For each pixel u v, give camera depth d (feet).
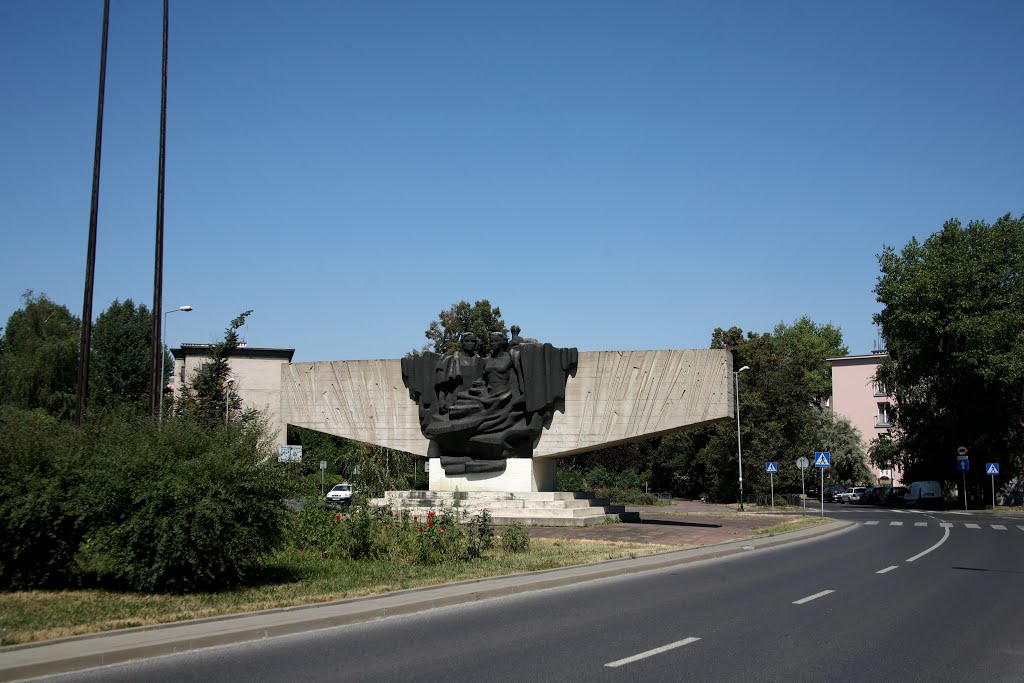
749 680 30.63
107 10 90.12
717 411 105.19
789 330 365.20
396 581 54.24
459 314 228.63
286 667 32.37
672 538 93.91
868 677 31.22
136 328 270.87
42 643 34.17
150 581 47.19
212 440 51.80
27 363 191.93
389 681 30.22
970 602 49.93
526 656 34.50
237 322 130.82
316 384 121.49
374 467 160.86
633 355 109.50
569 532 98.73
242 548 49.42
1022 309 177.27
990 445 186.91
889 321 193.88
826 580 60.75
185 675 31.01
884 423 278.26
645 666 32.73
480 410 112.16
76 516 48.06
